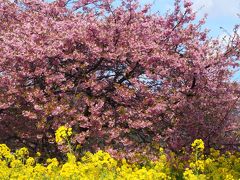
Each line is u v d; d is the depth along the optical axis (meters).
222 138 15.08
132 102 13.70
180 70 13.76
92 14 14.64
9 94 13.68
